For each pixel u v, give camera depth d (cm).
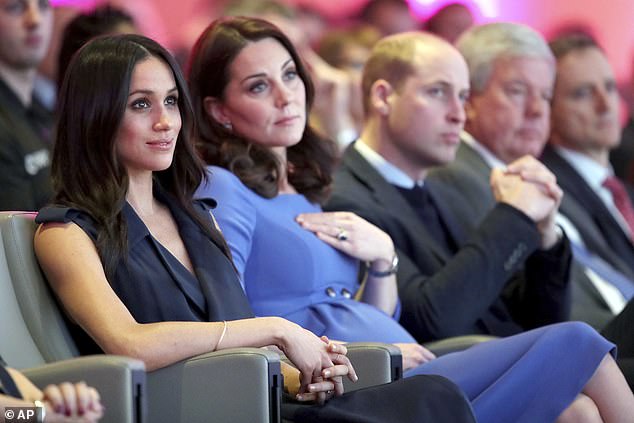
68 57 1716
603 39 2844
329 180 1433
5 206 1702
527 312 1608
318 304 1342
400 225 1536
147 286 1128
